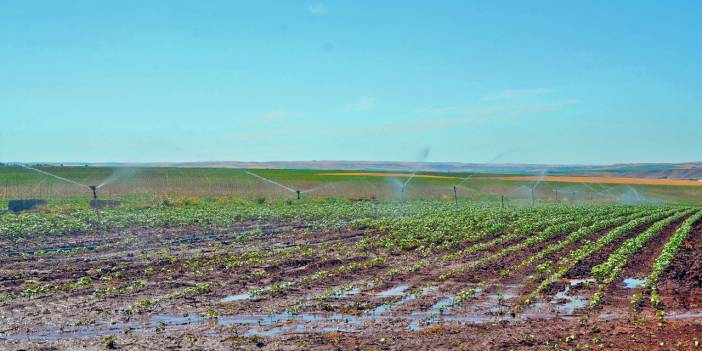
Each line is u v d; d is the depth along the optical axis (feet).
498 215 184.55
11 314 63.31
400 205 240.32
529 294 74.38
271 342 53.36
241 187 322.55
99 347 51.90
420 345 52.60
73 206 198.29
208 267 92.02
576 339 54.34
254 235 134.00
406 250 113.09
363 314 63.93
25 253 105.19
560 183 423.23
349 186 346.54
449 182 397.19
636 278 85.71
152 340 53.98
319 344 52.85
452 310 65.98
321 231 143.02
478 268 92.48
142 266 92.84
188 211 187.83
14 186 286.87
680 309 67.21
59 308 65.87
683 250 113.19
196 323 60.18
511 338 54.65
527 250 112.98
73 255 104.22
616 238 133.90
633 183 433.89
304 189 326.24
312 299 70.79
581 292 75.66
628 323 60.44
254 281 81.61
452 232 138.41
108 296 71.82
